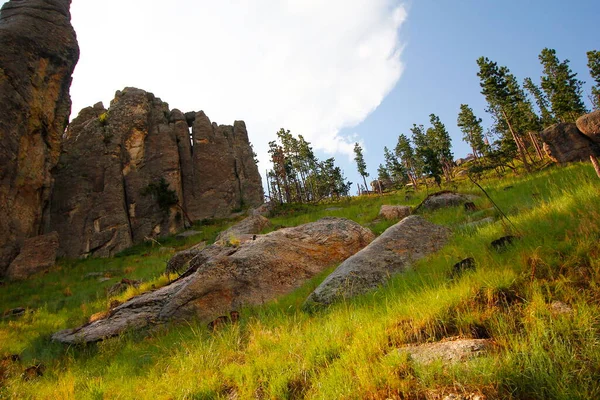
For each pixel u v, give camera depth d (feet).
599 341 10.23
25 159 98.78
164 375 18.43
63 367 25.49
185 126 188.34
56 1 120.98
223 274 34.09
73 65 121.70
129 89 176.24
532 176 65.05
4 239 86.84
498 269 16.58
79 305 51.88
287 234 41.16
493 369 10.11
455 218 40.88
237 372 16.03
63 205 132.87
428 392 10.37
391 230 31.27
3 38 98.68
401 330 14.43
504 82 141.49
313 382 13.21
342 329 16.97
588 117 73.77
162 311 32.53
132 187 149.38
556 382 9.25
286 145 261.44
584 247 15.33
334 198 217.97
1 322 45.39
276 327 20.92
